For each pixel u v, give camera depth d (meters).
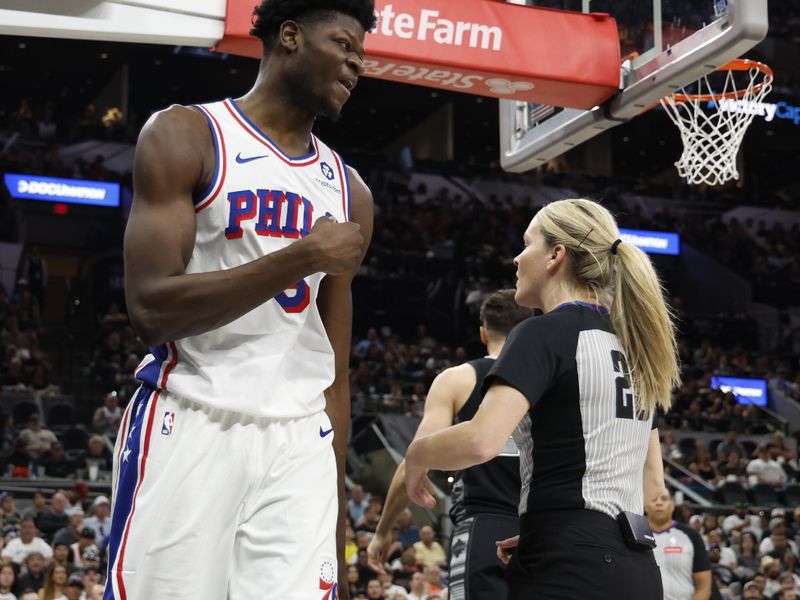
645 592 2.37
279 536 2.02
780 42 24.42
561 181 27.34
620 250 2.60
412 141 29.80
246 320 2.07
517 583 2.45
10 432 14.79
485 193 26.94
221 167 2.09
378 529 3.83
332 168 2.27
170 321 1.93
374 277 24.11
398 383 19.47
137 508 1.99
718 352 23.84
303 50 2.15
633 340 2.53
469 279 24.84
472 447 2.35
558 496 2.40
